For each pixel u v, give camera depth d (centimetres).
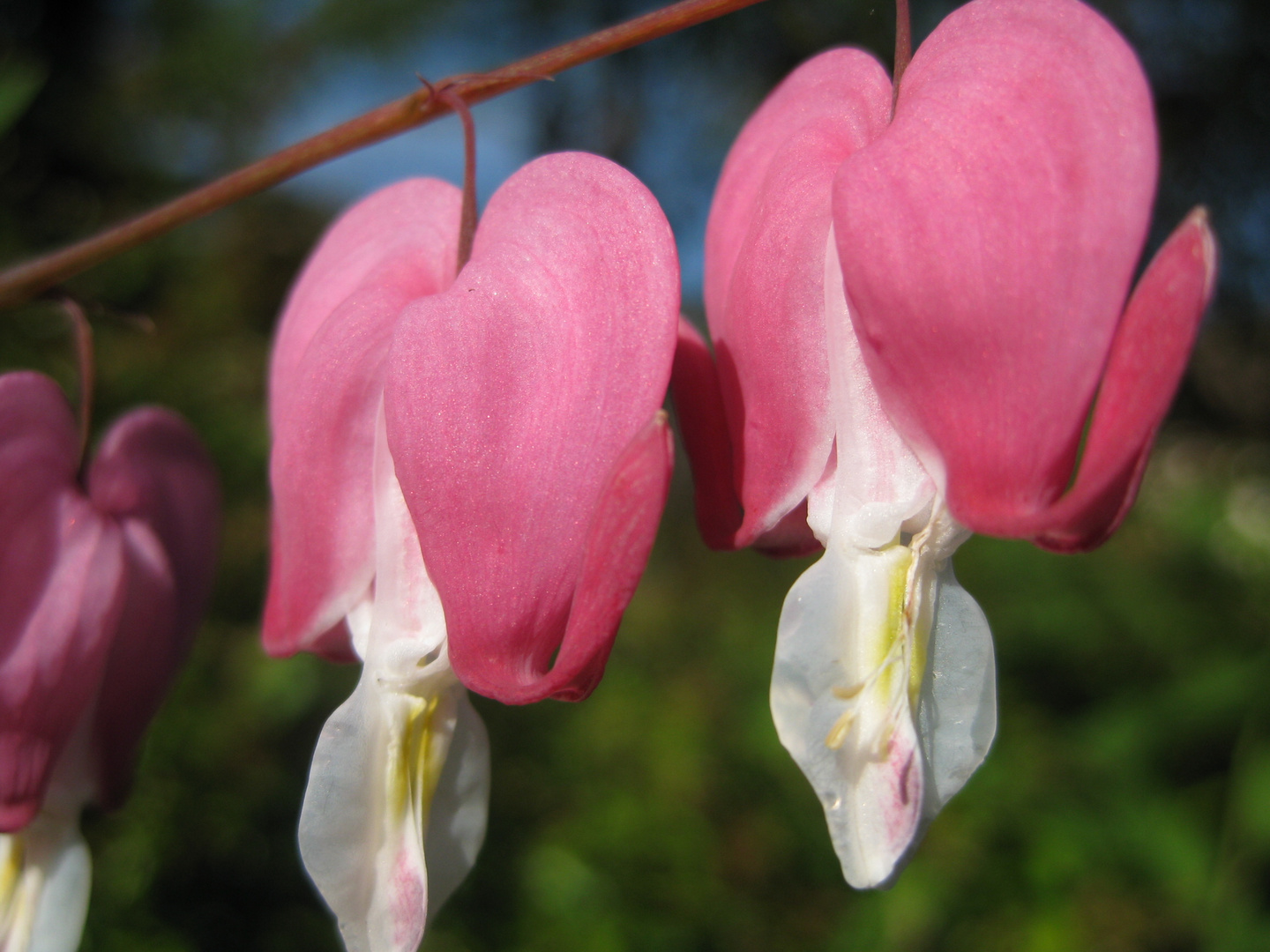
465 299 5
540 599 5
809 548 6
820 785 5
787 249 5
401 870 5
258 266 29
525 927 15
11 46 26
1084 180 5
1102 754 15
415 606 5
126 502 7
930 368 5
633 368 5
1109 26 5
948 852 15
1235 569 19
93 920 13
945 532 5
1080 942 14
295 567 5
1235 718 15
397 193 6
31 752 6
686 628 24
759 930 16
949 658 5
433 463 5
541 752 18
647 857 17
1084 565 19
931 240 5
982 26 5
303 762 16
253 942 15
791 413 5
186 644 7
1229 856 14
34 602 6
